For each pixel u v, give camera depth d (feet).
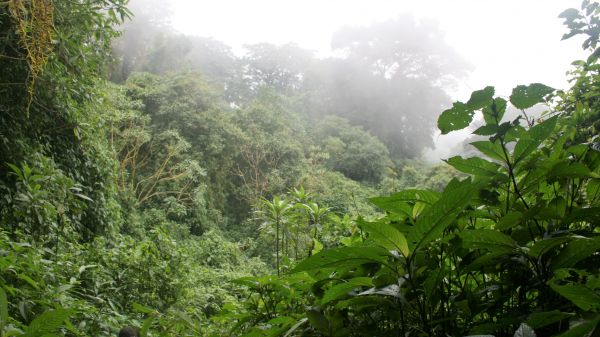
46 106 16.24
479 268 2.70
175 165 45.68
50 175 13.80
